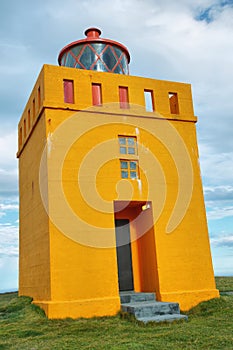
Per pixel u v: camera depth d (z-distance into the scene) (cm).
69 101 1193
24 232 1393
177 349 682
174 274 1141
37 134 1220
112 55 1405
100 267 1061
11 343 775
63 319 967
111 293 1051
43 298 1070
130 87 1249
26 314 1056
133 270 1259
